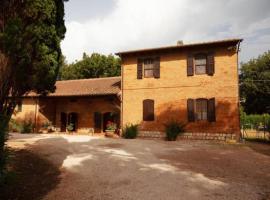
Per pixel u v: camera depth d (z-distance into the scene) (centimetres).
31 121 2242
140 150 1282
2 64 891
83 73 4122
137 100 1956
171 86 1864
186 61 1844
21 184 668
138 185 699
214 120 1717
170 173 830
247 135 2309
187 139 1770
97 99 2219
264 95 3616
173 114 1838
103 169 879
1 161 527
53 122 2388
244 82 3800
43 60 1089
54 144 1384
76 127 2291
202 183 718
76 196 610
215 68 1755
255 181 740
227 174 820
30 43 990
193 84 1803
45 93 1321
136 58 1998
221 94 1722
